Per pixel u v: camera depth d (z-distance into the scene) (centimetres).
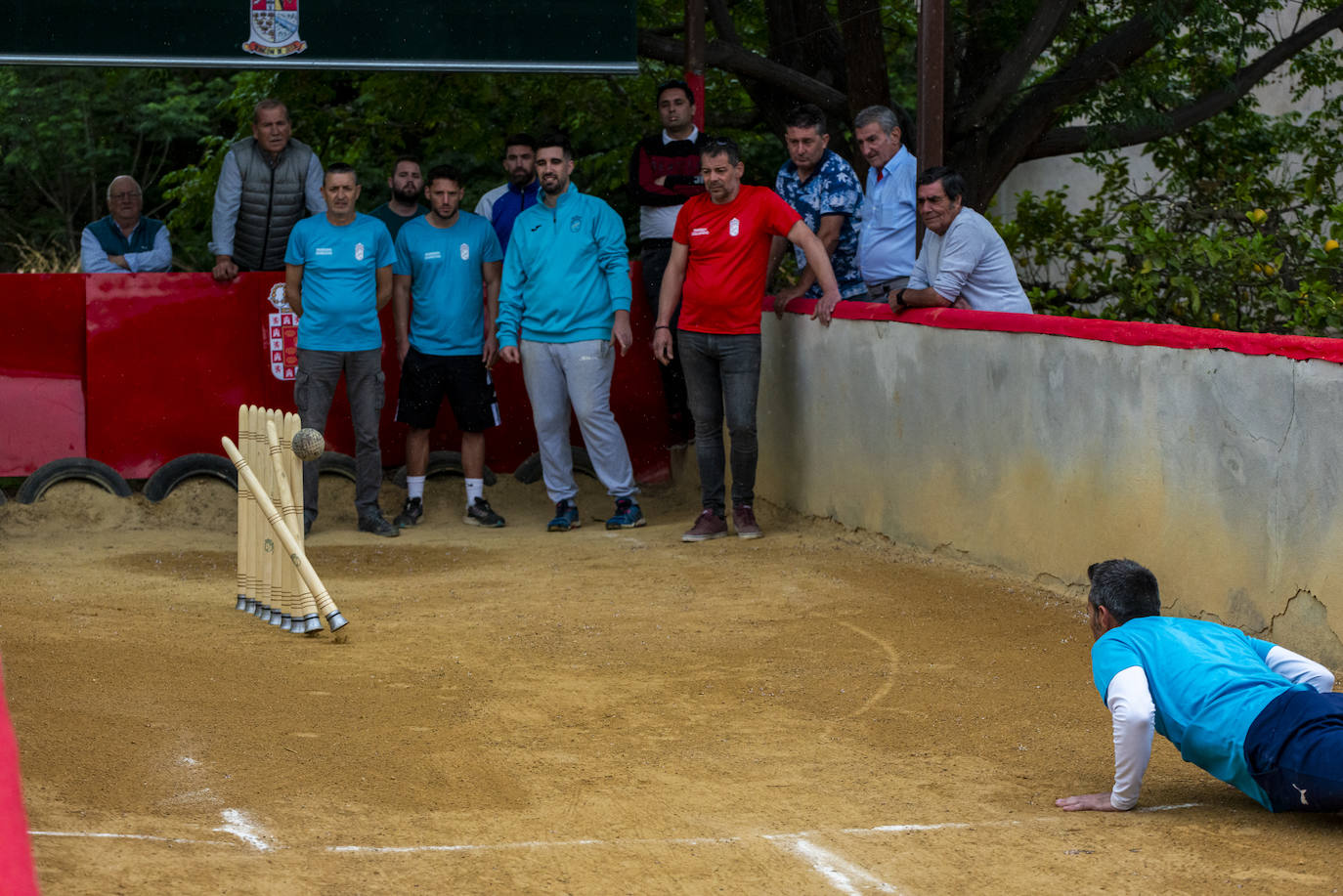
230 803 859
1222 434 1247
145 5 1920
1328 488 1146
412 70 1981
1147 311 1833
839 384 1780
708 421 1800
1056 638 1293
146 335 2023
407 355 1955
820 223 1811
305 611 1321
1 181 4922
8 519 1919
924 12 1686
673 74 2925
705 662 1241
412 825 834
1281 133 2681
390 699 1116
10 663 1147
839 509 1795
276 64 1953
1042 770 954
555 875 754
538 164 1839
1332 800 781
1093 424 1395
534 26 2000
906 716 1083
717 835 824
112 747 950
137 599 1480
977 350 1541
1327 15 2405
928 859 782
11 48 1894
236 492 2023
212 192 3259
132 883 706
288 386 2069
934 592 1474
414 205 2052
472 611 1442
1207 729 828
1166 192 2625
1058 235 2256
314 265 1852
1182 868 762
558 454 1931
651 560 1697
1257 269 1723
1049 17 2245
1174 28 2275
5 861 530
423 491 2069
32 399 1994
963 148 2362
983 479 1551
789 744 1017
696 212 1753
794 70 2388
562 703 1117
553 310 1867
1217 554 1258
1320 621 1159
